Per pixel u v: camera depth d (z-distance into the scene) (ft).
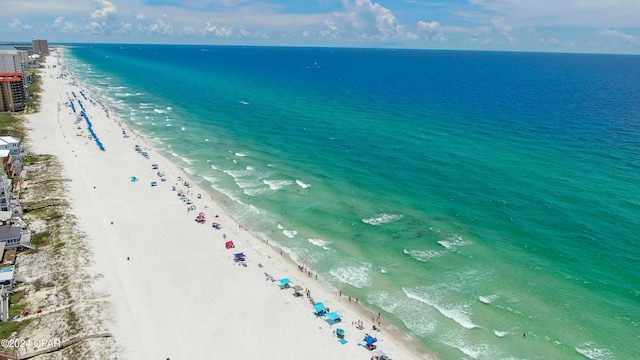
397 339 162.71
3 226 215.51
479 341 161.17
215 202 278.46
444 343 160.66
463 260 210.59
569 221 239.71
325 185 302.66
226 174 326.85
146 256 212.43
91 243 221.05
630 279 190.08
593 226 233.14
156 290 186.19
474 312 176.04
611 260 203.72
